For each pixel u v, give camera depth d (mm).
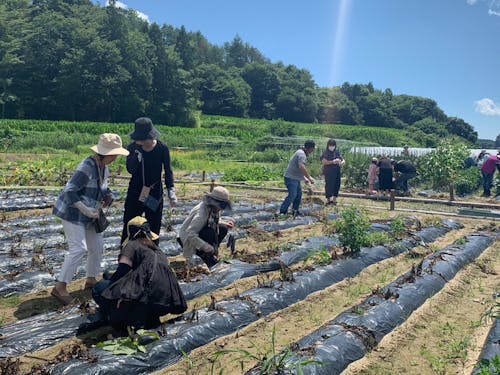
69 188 5645
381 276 7801
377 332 5492
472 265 8664
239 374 4602
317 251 8078
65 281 5844
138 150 6812
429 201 15914
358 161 20812
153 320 5059
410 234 10211
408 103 139250
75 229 5773
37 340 4891
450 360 5078
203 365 4727
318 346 4852
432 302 6664
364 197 16750
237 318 5633
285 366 4359
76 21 81062
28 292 6527
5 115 72562
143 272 4949
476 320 6164
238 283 7062
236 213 12547
